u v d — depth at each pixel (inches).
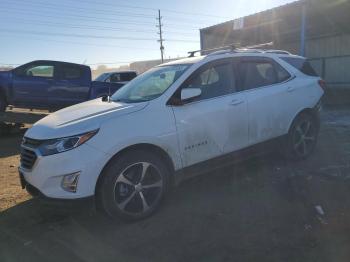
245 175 219.9
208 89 193.8
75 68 464.1
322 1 560.7
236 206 177.9
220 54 204.1
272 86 221.3
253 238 146.6
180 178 182.5
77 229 165.5
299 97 232.7
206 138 187.5
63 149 153.9
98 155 155.6
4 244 155.3
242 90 207.0
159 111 173.9
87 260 139.5
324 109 478.3
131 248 146.1
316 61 777.6
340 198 179.2
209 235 151.8
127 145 162.2
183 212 175.2
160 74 202.4
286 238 144.9
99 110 173.6
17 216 183.0
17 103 440.8
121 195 164.4
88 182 154.4
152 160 170.1
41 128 169.2
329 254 132.2
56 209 156.9
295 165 233.6
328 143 288.5
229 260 132.8
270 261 130.3
